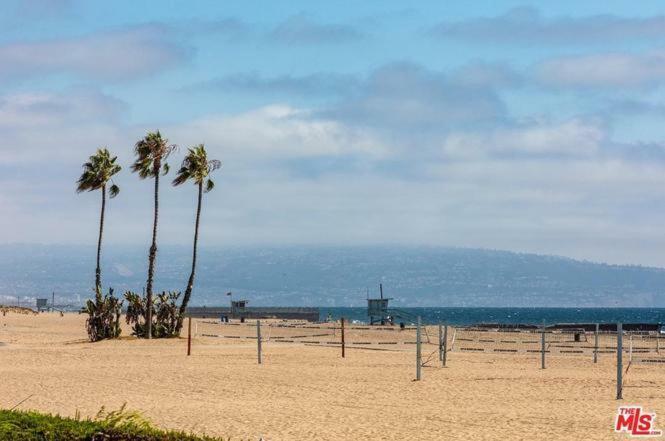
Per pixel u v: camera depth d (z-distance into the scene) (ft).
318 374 117.60
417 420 76.74
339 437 68.13
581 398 92.94
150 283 196.85
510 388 101.91
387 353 161.27
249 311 429.38
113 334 195.62
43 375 115.85
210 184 204.95
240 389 101.04
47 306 579.07
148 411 82.84
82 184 201.46
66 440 47.50
